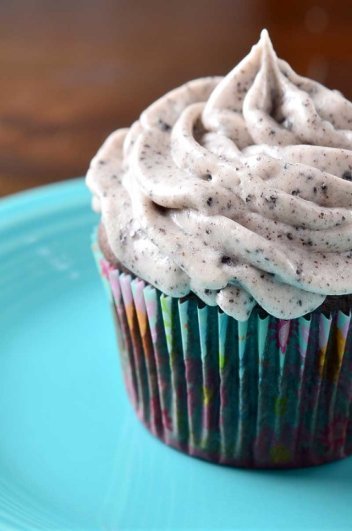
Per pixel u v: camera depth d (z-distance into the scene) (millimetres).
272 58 214
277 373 205
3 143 341
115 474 214
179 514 206
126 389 234
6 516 199
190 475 215
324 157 199
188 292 199
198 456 219
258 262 191
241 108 213
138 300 208
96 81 385
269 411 210
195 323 204
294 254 192
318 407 210
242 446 214
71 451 220
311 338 202
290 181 195
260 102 211
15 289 260
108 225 206
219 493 210
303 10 446
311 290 191
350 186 196
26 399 234
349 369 207
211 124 210
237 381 208
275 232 193
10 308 256
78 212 277
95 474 214
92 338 251
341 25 427
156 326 209
